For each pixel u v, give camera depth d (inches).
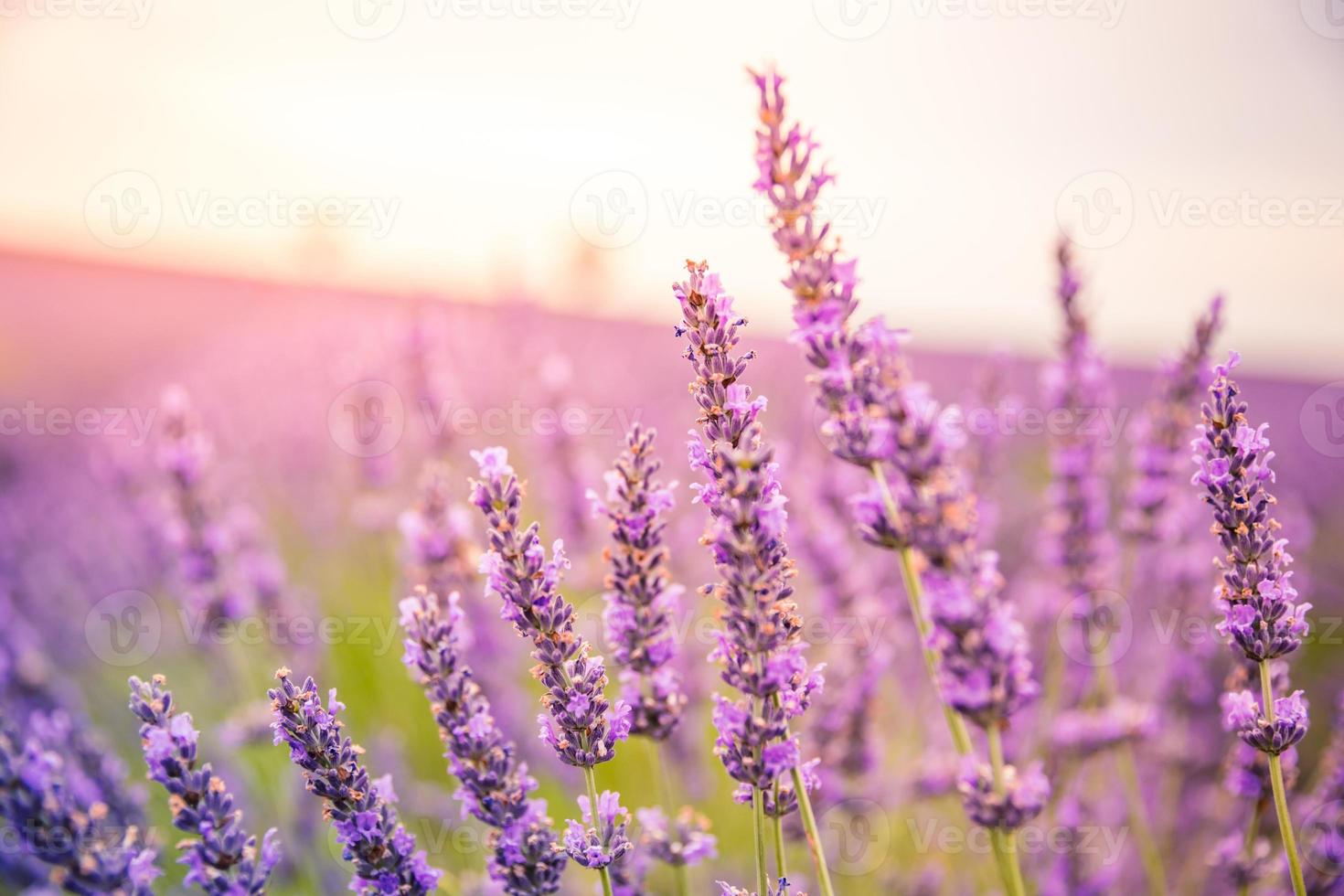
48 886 14.5
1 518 38.9
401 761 20.0
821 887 12.2
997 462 21.5
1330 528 34.1
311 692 12.1
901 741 20.6
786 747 12.1
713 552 12.2
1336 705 20.7
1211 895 17.4
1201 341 17.5
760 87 12.4
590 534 22.2
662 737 13.1
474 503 12.1
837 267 12.5
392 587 25.7
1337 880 14.3
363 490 28.7
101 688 25.7
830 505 19.9
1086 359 18.2
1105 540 18.2
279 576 23.1
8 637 24.3
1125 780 18.3
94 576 32.1
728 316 12.1
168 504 20.4
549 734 12.2
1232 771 14.5
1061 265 18.2
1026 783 12.7
